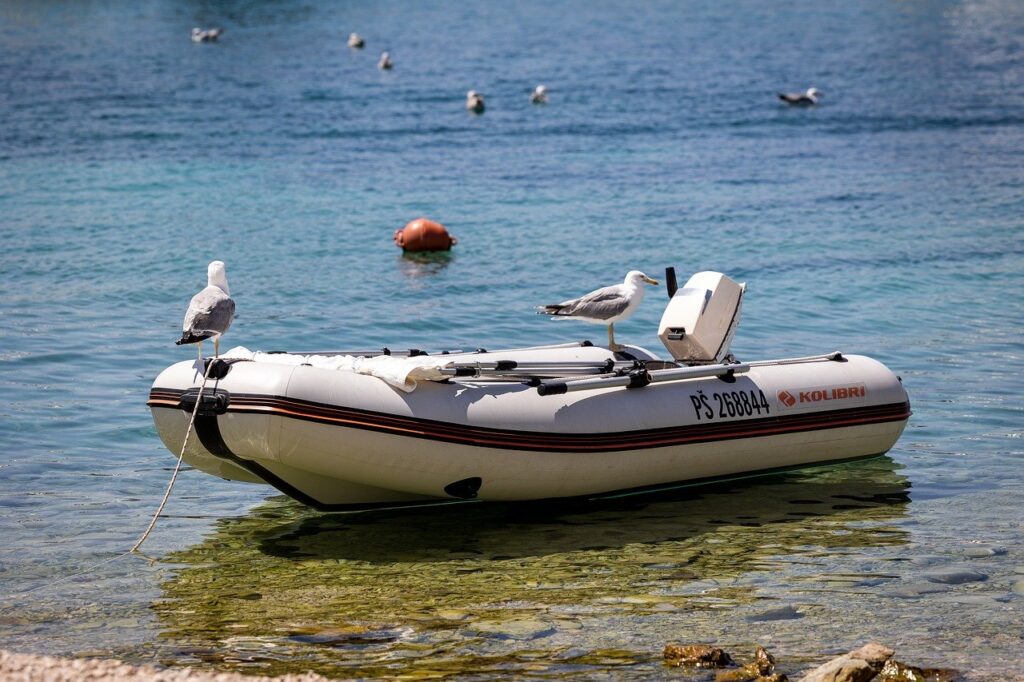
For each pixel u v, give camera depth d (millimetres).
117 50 141000
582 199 62750
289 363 21219
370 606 18188
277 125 89688
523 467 21797
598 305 24406
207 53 141000
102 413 28703
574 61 135250
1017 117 94562
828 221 57062
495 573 19656
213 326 20781
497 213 58969
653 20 186625
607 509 23156
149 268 45812
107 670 14852
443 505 23328
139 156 74500
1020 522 22078
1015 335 37344
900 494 23922
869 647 16047
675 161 75938
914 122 93375
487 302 41719
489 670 15789
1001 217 57750
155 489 24109
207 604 18281
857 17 190500
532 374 22766
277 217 57094
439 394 21219
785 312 40562
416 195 63531
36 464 25250
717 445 23641
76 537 21281
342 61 136000
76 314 38531
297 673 15688
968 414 29328
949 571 19594
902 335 37562
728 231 54688
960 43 152250
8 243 49625
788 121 94438
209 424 20344
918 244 51781
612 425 22500
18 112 91562
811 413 24750
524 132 88188
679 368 23484
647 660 16141
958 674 15680
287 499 23781
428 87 113688
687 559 20297
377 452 20641
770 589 18875
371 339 36688
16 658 15234
